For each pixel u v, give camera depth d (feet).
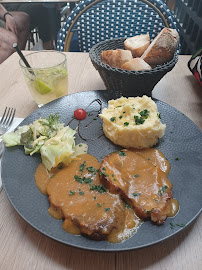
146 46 1.27
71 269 0.66
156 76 1.11
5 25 3.08
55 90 1.22
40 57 1.36
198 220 0.77
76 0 3.10
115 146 1.02
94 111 1.19
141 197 0.75
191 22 2.56
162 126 1.01
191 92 1.37
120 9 1.91
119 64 1.17
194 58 1.36
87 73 1.55
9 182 0.83
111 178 0.79
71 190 0.79
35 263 0.67
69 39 1.95
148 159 0.95
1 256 0.69
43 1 3.07
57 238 0.66
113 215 0.71
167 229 0.69
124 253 0.69
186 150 0.97
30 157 0.93
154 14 1.89
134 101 1.10
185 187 0.82
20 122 1.13
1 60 2.71
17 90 1.41
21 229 0.75
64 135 0.98
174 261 0.68
